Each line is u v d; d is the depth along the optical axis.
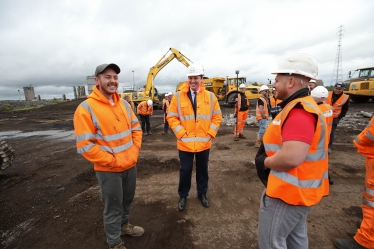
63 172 4.52
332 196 3.20
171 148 6.25
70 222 2.72
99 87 2.01
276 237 1.41
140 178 4.07
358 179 3.77
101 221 2.72
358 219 2.63
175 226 2.59
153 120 13.36
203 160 2.93
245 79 18.80
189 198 3.25
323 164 1.36
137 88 22.73
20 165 5.09
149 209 2.98
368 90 14.30
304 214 1.39
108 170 1.97
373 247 1.97
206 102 2.85
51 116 17.95
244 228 2.52
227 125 9.71
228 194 3.34
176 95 2.91
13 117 18.77
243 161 4.81
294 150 1.17
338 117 4.92
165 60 19.42
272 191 1.35
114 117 2.01
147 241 2.34
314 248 2.18
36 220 2.78
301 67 1.29
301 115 1.22
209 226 2.57
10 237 2.46
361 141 2.03
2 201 3.31
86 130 1.83
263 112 5.62
